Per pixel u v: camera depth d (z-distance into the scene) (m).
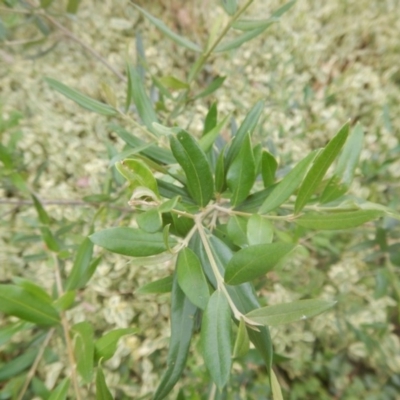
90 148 0.44
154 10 0.52
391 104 0.48
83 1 0.52
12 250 0.37
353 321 0.36
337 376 0.34
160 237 0.14
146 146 0.18
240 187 0.15
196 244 0.15
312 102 0.48
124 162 0.12
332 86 0.50
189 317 0.15
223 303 0.12
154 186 0.12
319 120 0.48
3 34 0.37
